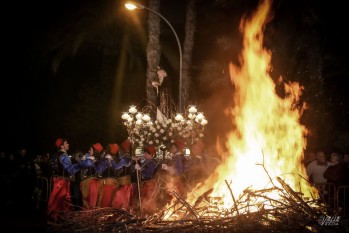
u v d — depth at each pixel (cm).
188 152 1542
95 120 2883
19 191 1811
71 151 2864
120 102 2864
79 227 1065
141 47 2845
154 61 2136
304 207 1011
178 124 1736
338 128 1928
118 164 1336
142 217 1111
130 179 1352
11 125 3011
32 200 1786
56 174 1334
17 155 1962
